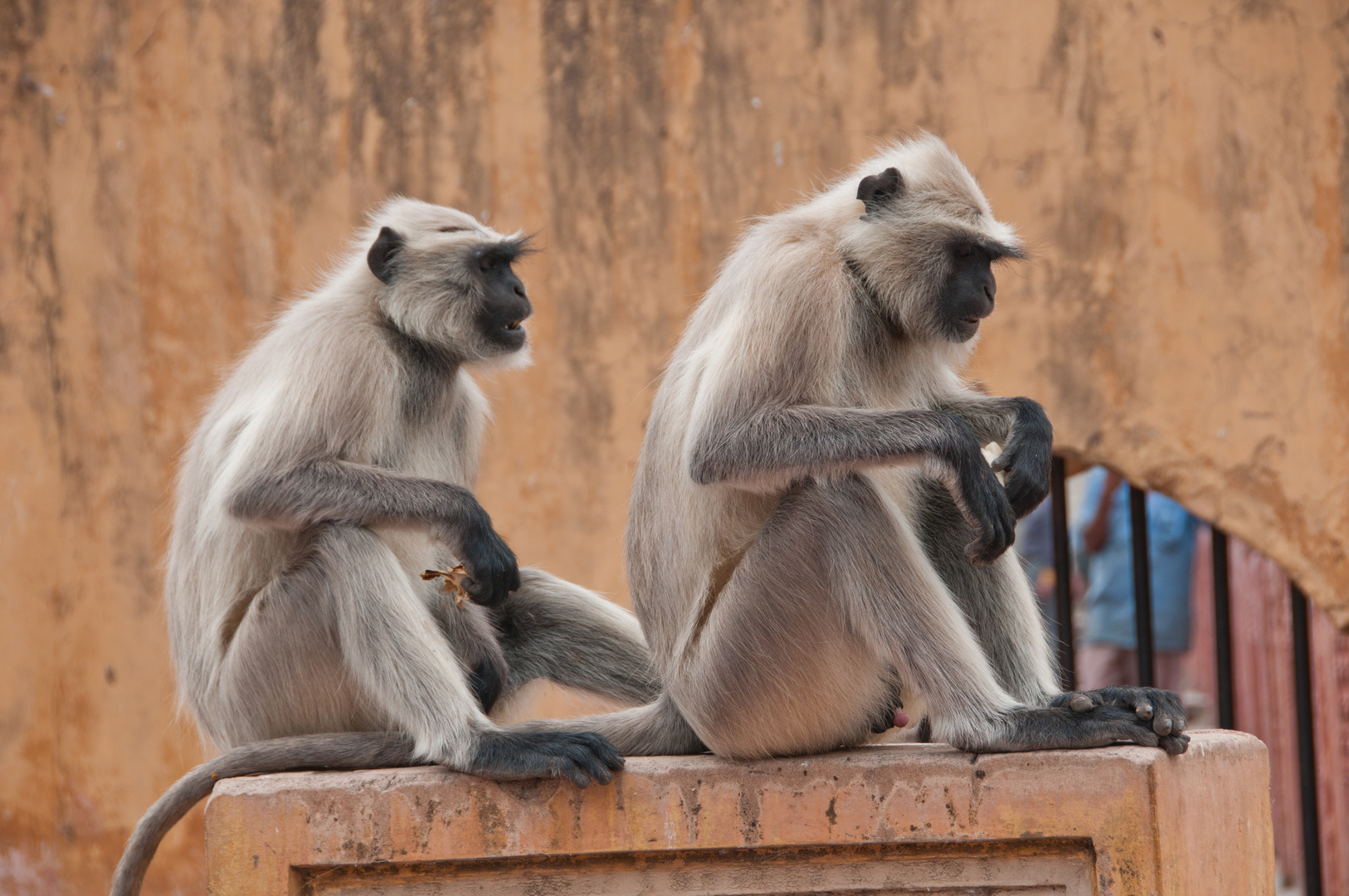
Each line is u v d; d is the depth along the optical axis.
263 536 7.72
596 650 8.53
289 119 12.59
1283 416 11.55
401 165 12.47
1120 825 5.79
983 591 7.04
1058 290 11.80
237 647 7.44
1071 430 11.76
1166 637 17.53
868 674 6.31
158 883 12.19
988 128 11.89
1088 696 6.01
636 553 6.90
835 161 12.02
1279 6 11.63
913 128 11.96
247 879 6.34
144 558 12.51
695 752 6.88
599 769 6.23
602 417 12.19
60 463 12.68
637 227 12.22
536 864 6.39
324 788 6.38
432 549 8.02
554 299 12.28
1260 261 11.62
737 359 6.33
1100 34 11.80
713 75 12.17
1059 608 11.81
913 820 6.03
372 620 6.97
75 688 12.50
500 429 12.27
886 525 6.09
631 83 12.25
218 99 12.68
